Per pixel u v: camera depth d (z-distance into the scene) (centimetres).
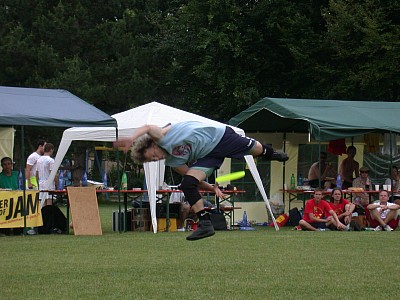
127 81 4938
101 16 5206
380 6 4072
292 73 4431
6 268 1312
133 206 2481
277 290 1083
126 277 1206
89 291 1066
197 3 4578
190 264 1376
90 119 2134
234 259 1459
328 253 1575
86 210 2195
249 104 4375
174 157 1109
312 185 2808
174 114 2366
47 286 1110
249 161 2453
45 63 4784
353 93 4206
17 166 5134
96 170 5319
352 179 2769
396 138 2994
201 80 4828
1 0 5019
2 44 4825
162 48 4878
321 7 4300
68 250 1634
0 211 2073
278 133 2917
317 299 1010
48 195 2356
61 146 2378
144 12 5203
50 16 4925
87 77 4725
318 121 2442
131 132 2345
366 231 2322
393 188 2617
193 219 2495
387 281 1173
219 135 1120
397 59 3981
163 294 1044
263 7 4422
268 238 1969
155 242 1841
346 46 4144
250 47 4516
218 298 1011
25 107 2127
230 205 2844
